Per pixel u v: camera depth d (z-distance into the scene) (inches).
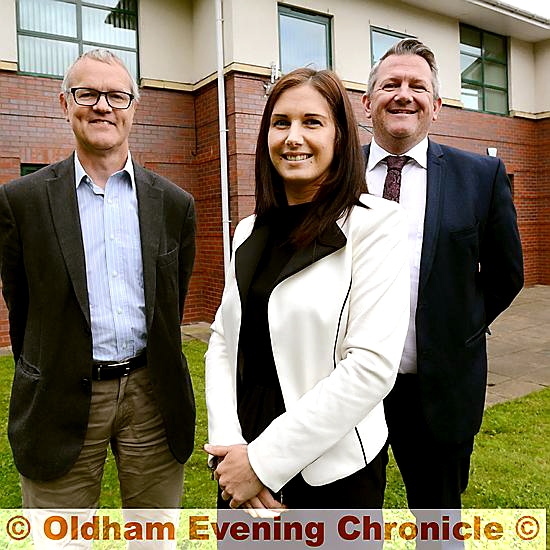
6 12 257.3
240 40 281.0
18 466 74.4
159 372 77.2
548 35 424.2
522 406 168.1
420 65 82.4
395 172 84.0
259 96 289.6
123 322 74.5
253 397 57.8
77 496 77.6
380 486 59.3
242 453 51.8
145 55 295.6
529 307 350.9
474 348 80.7
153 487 82.4
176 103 307.9
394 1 346.3
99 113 70.9
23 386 73.0
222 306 63.3
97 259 73.1
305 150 55.4
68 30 276.2
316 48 313.0
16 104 263.3
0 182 260.5
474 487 116.5
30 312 73.1
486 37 412.2
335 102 56.1
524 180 440.1
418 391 79.4
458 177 81.2
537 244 452.8
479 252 82.0
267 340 56.2
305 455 49.4
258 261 59.8
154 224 76.0
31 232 70.4
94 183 73.6
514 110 427.2
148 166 299.9
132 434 79.2
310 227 54.7
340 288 52.9
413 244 80.2
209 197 308.5
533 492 114.1
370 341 50.9
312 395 50.8
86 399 72.9
